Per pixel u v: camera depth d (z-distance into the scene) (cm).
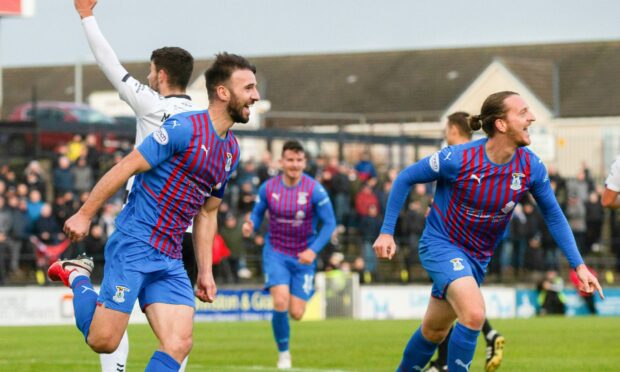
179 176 1482
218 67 1484
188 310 1506
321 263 4991
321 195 2764
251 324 4341
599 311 5372
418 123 10094
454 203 1720
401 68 12531
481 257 1759
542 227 5247
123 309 1490
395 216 1753
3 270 4484
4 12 4812
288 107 12525
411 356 1811
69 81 14162
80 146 4725
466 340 1664
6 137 4841
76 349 3070
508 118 1653
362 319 4822
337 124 9625
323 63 13000
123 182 1452
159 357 1472
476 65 12281
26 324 4409
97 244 4506
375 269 5081
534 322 4459
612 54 11719
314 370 2527
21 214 4506
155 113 1686
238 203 4838
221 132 1498
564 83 11400
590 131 10600
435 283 1731
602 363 2734
